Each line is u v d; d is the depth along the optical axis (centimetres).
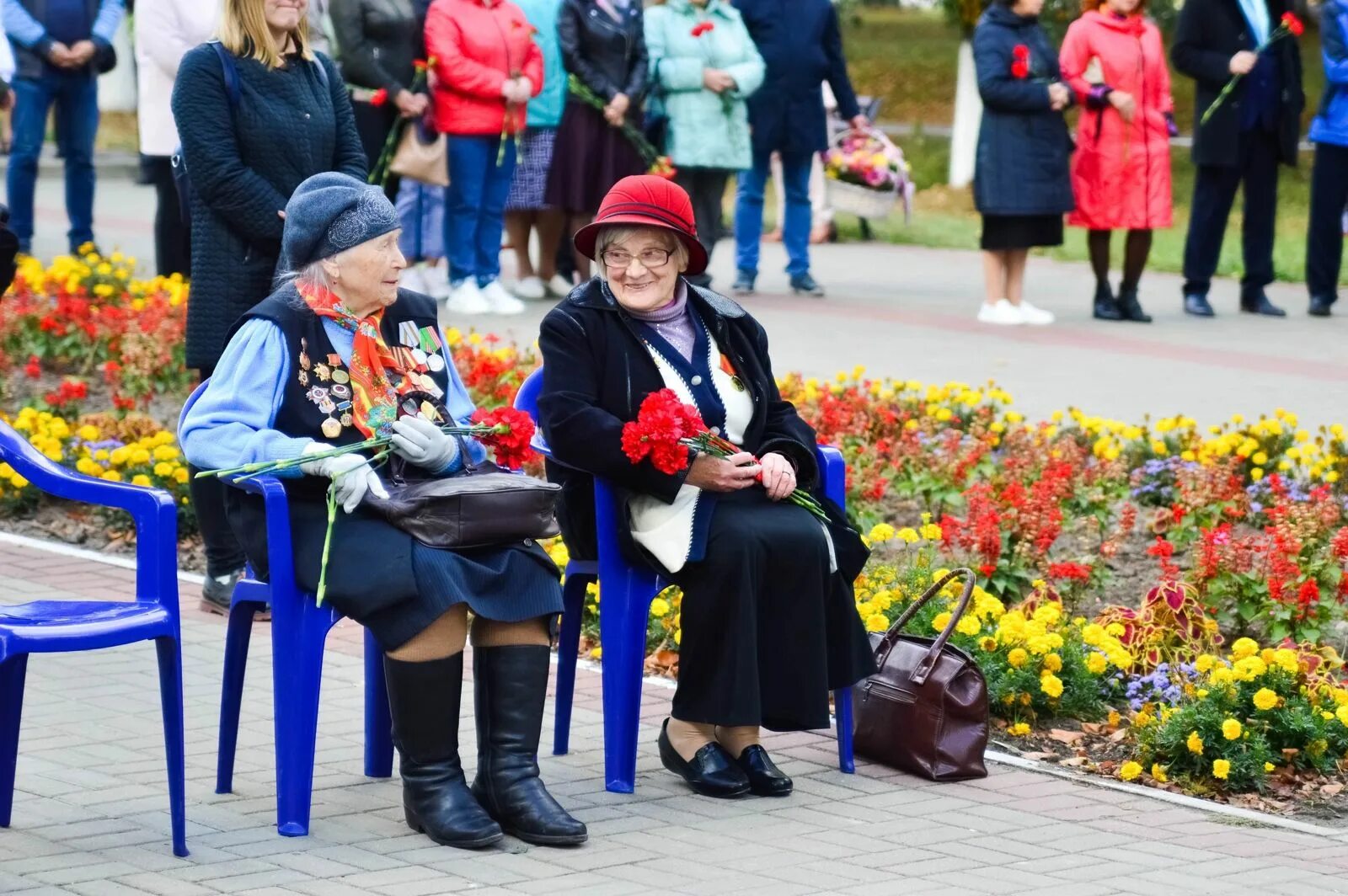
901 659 955
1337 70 2323
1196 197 2397
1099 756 992
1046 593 1180
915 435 1500
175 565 782
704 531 879
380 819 842
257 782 891
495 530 809
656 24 2238
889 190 3219
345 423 848
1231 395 1884
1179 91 5250
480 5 2088
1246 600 1194
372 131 2069
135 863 771
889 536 1188
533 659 824
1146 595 1217
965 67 3894
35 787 870
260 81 1125
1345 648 1185
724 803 888
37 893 732
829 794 906
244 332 847
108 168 4038
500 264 2612
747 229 2495
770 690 892
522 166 2262
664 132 2272
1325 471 1460
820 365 2006
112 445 1491
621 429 884
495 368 1641
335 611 811
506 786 817
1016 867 801
